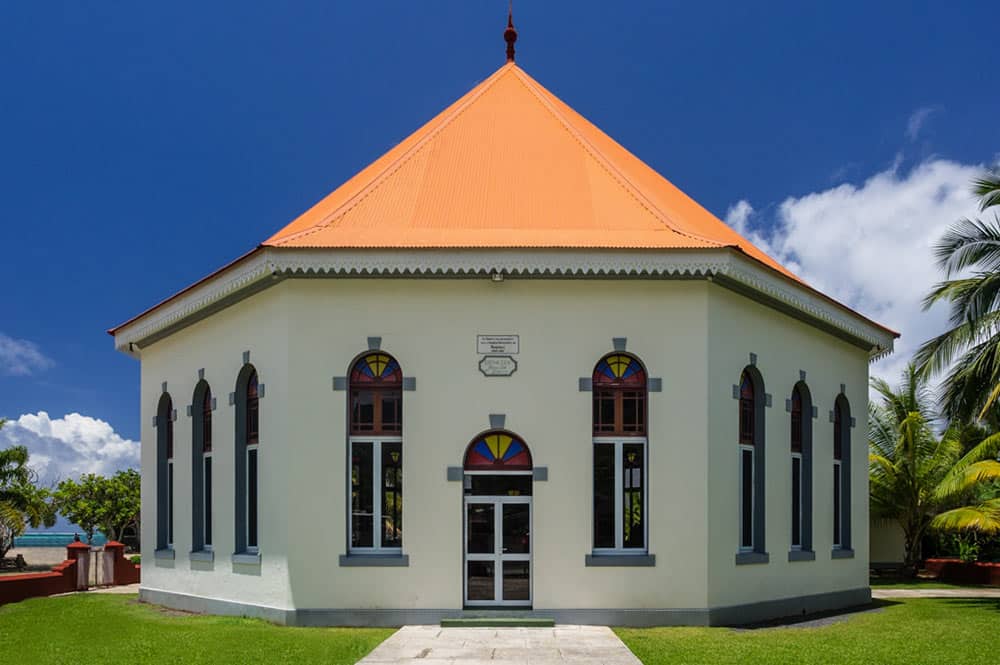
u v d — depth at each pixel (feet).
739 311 65.36
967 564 103.81
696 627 58.44
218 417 68.95
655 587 59.26
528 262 59.11
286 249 58.90
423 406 60.34
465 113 78.69
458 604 58.80
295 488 59.77
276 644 51.06
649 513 59.93
